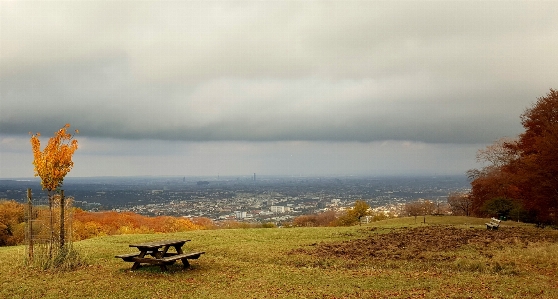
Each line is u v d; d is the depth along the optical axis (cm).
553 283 1602
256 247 2575
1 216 5581
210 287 1555
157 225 6819
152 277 1714
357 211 7606
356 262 2111
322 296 1427
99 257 2212
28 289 1527
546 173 3036
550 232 3278
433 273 1817
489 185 6072
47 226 1980
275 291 1495
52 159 1920
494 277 1719
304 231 3522
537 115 3666
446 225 3950
